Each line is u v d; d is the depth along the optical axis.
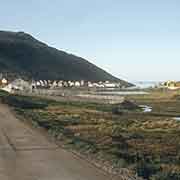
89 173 13.09
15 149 19.45
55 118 47.72
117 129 39.28
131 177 12.62
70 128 36.38
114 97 159.00
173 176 14.23
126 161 16.84
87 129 36.81
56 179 12.19
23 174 13.09
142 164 16.41
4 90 140.88
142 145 28.47
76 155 17.55
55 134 27.25
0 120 38.69
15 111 53.31
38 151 18.80
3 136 25.34
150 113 96.75
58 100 118.38
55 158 16.59
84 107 94.62
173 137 35.66
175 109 123.94
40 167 14.38
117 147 24.02
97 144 23.92
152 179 13.12
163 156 22.94
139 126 48.62
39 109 68.38
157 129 44.88
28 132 28.20
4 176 12.80
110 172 13.36
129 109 117.00
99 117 59.97
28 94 134.50
